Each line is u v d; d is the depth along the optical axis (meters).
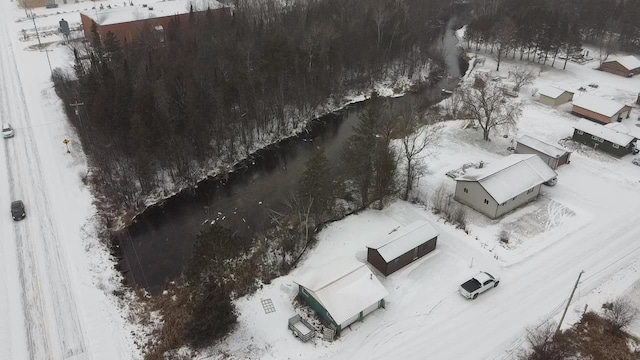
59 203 60.03
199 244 45.75
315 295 42.72
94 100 66.31
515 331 42.28
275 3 118.25
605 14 120.19
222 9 110.75
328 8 110.12
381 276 48.69
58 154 70.19
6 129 74.50
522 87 97.50
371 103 67.50
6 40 119.62
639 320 43.72
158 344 41.44
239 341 41.38
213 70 75.25
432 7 133.12
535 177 59.94
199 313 39.94
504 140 76.00
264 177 70.00
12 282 47.47
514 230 55.56
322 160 51.41
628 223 56.56
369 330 42.62
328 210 56.16
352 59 96.12
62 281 47.84
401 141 72.50
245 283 47.78
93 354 40.16
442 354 40.19
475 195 58.31
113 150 67.25
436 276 48.72
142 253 54.38
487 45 120.81
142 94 63.69
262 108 77.38
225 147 74.44
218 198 65.31
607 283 47.59
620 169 68.25
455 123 81.81
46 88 90.94
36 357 39.72
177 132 66.25
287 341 41.47
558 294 46.31
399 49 105.81
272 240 54.81
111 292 47.41
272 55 80.75
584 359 39.81
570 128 80.00
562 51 114.25
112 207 61.44
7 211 58.12
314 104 86.31
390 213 58.56
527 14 112.88
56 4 152.50
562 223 56.75
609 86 98.06
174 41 90.50
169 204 64.00
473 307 44.94
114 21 107.00
